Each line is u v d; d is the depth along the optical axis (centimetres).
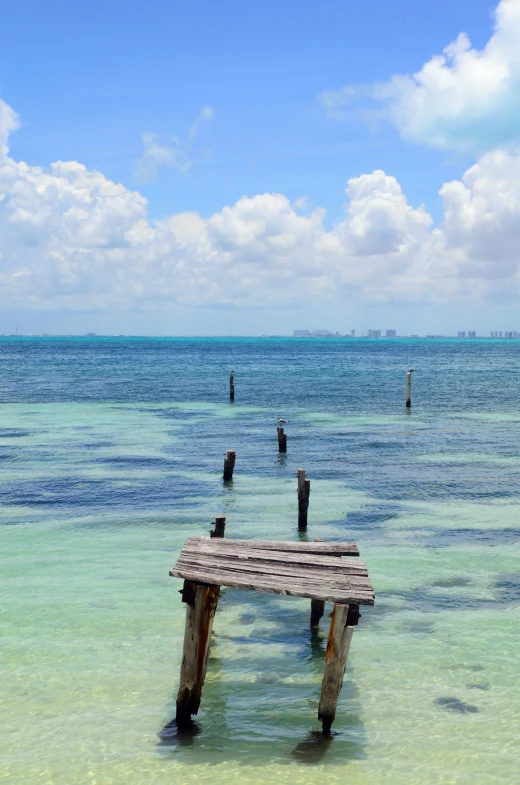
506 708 1162
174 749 1044
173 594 1653
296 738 1075
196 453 3594
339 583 1074
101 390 7438
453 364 14188
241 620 1530
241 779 975
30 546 2020
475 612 1567
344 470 3166
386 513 2411
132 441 3969
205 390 7525
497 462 3356
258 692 1211
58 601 1605
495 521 2314
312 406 5931
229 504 2531
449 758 1026
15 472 3064
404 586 1722
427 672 1288
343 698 1193
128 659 1327
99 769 995
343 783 967
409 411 5544
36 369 11481
